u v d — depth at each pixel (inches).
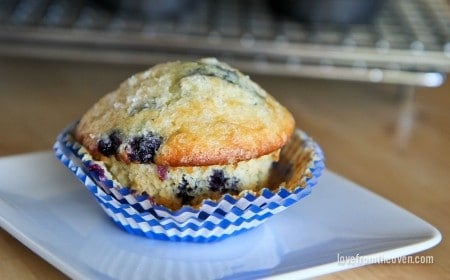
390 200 11.7
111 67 17.2
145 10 15.1
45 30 14.7
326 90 16.4
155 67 10.6
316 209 10.7
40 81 16.1
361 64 15.0
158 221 9.7
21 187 10.9
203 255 9.7
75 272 8.8
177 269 9.3
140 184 9.8
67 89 15.8
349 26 15.4
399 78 14.9
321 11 15.1
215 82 10.1
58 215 10.3
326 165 12.9
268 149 9.9
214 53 14.8
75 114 14.5
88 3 16.0
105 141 9.9
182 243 9.9
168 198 9.8
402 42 15.4
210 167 9.7
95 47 15.1
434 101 16.2
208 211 9.5
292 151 11.1
